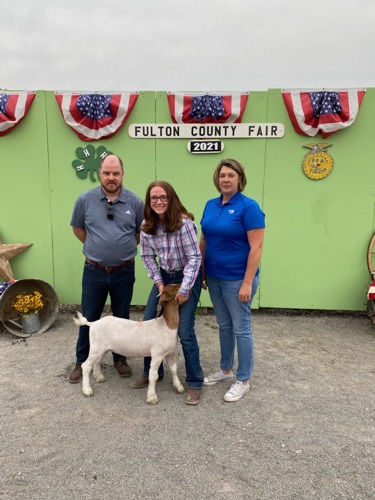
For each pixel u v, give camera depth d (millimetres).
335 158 5027
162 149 5145
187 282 3084
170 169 5188
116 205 3557
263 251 5305
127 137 5125
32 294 5055
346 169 5051
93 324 3430
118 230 3551
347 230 5184
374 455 2693
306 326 5125
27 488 2412
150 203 3084
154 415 3168
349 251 5227
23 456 2688
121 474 2525
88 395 3441
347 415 3174
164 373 3896
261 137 5043
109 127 5027
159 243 3197
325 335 4844
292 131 5012
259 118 5004
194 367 3326
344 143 4992
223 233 3135
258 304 5422
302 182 5121
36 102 5090
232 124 5027
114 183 3412
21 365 4035
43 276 5484
